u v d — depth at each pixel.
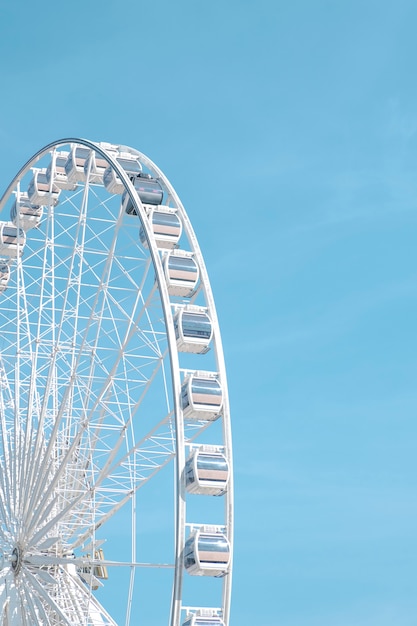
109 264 52.22
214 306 52.41
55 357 53.41
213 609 47.53
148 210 53.97
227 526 48.41
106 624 50.91
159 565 48.09
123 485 51.25
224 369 51.09
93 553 51.00
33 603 52.16
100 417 51.50
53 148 57.81
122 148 57.44
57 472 51.38
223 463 49.00
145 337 50.56
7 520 54.66
